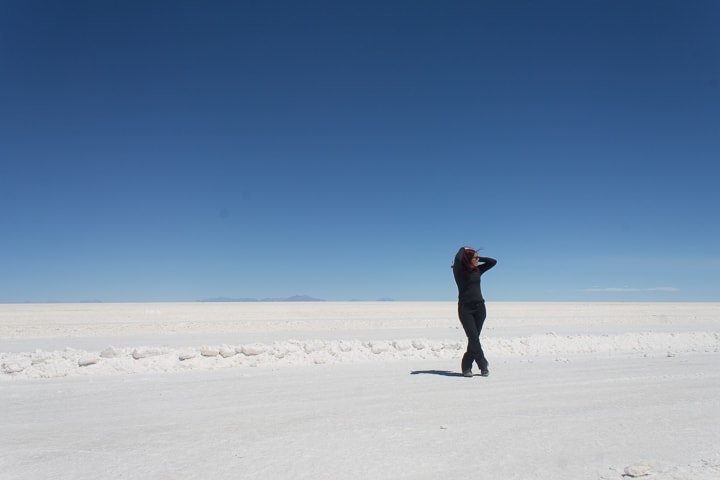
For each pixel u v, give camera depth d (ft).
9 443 15.31
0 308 180.34
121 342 61.93
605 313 147.64
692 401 19.45
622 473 11.90
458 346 38.29
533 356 37.45
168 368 29.76
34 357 29.81
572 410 18.20
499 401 19.81
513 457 13.21
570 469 12.30
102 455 14.07
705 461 12.51
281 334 74.79
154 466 13.12
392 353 35.58
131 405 20.18
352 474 12.23
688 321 112.47
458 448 13.98
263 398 21.07
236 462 13.28
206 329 85.15
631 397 20.35
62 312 144.36
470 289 26.48
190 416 18.30
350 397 20.93
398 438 14.97
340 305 222.89
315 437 15.28
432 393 21.49
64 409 19.63
